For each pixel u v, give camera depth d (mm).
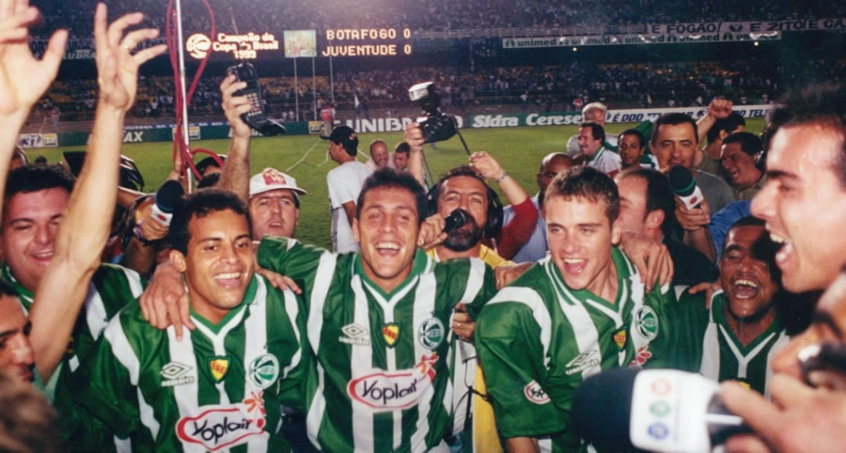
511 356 2561
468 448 3451
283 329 2613
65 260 1909
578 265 2514
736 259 2588
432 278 2768
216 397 2502
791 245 1076
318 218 11938
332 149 6461
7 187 2549
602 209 2459
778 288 2498
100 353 2355
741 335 2674
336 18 42969
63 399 2406
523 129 29609
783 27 37188
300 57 37031
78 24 37375
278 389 2645
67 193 2615
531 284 2656
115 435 2504
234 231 2365
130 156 22203
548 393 2719
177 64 2926
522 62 39312
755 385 2652
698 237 3672
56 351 1933
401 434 2754
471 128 31000
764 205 1112
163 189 2508
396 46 37125
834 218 1013
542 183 4922
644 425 765
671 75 37750
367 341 2676
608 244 2523
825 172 1018
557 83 37531
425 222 3088
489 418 3217
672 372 806
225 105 3156
